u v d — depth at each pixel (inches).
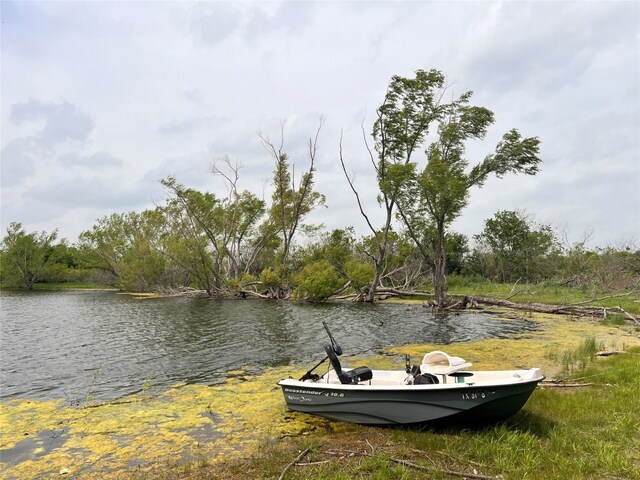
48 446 334.0
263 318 1072.8
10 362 628.1
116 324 1001.5
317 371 553.9
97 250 2733.8
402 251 1640.0
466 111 1194.0
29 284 2726.4
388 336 805.2
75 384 514.3
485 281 2057.1
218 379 525.3
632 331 821.2
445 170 1131.3
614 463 257.1
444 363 367.9
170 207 1768.0
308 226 1792.6
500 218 2246.6
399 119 1337.4
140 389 488.7
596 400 373.4
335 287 1481.3
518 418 339.3
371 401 342.6
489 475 259.0
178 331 888.9
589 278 1585.9
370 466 272.7
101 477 282.5
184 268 1866.4
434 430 332.2
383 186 1235.9
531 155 1153.4
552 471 255.1
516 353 624.4
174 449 323.0
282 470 277.6
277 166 1761.8
